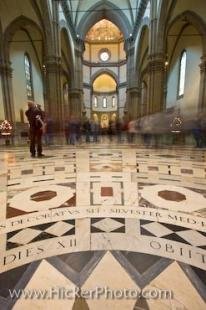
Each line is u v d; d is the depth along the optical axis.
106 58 44.69
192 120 12.55
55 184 4.47
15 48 18.95
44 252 2.16
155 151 9.95
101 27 41.66
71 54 24.39
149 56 15.14
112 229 2.61
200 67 15.00
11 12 14.94
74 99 27.77
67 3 20.48
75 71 27.42
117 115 46.16
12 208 3.24
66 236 2.46
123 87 44.47
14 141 16.23
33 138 8.01
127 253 2.15
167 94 22.42
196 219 2.87
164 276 1.83
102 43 43.97
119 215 2.99
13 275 1.84
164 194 3.84
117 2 25.45
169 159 7.52
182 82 18.98
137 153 9.23
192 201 3.51
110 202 3.47
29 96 21.78
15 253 2.14
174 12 14.35
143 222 2.79
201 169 5.84
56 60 16.12
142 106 28.12
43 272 1.88
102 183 4.54
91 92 45.91
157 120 13.95
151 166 6.27
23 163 6.76
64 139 16.33
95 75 45.28
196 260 2.04
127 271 1.89
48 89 16.33
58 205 3.35
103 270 1.91
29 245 2.28
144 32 20.25
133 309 1.53
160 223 2.76
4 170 5.75
